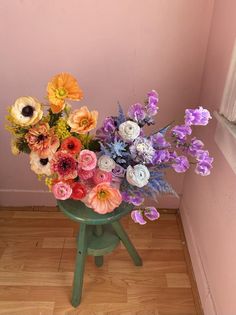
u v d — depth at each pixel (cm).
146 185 93
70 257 145
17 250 148
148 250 150
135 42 124
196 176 139
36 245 151
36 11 117
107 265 142
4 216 167
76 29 121
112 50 125
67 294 130
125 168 92
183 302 128
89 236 123
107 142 94
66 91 89
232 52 96
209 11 117
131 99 137
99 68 129
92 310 124
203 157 95
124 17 118
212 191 118
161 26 120
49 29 121
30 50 125
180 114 141
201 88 133
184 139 96
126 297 129
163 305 127
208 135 123
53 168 85
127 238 130
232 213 99
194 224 142
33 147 88
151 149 88
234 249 97
